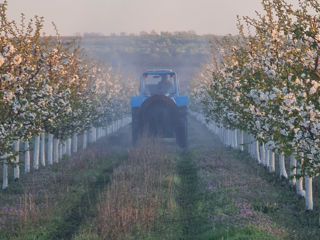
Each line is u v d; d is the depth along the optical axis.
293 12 34.12
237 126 55.69
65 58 53.75
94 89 82.56
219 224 35.09
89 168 64.62
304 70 32.19
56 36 56.31
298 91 30.69
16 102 38.19
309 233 33.28
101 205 39.28
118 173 55.62
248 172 60.00
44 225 36.09
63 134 65.44
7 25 40.91
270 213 38.78
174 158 72.06
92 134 109.12
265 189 48.50
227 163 65.88
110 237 32.31
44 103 42.47
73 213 41.06
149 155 66.06
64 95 50.34
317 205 41.84
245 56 49.31
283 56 38.03
